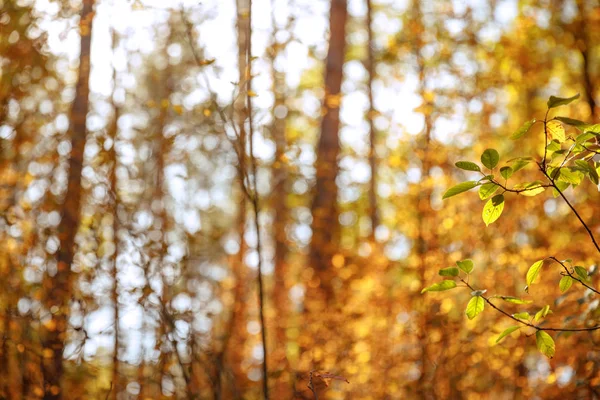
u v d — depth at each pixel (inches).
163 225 236.1
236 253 323.3
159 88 295.0
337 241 335.0
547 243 260.1
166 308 216.4
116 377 225.3
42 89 252.4
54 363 220.4
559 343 195.9
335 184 335.3
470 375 251.6
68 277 219.5
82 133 244.2
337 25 356.2
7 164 243.3
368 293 277.1
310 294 305.4
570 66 312.3
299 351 272.1
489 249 260.2
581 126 87.4
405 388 252.8
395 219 277.3
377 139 398.9
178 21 261.6
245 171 177.8
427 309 256.5
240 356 276.7
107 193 229.0
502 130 301.3
